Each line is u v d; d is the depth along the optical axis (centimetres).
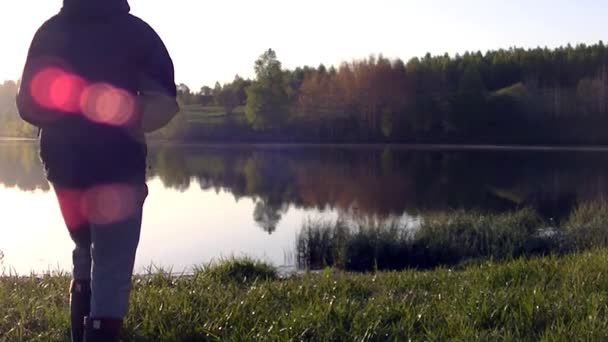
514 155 6203
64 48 329
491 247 1723
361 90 7831
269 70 7888
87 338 333
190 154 6222
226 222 2527
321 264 1692
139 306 450
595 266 636
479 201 3219
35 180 3897
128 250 338
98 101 325
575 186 3850
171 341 409
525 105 7900
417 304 497
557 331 413
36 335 414
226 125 8088
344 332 416
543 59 8712
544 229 1883
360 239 1747
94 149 328
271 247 1947
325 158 5900
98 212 331
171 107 334
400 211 2833
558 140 7494
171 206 3050
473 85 7844
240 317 439
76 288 366
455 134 7781
